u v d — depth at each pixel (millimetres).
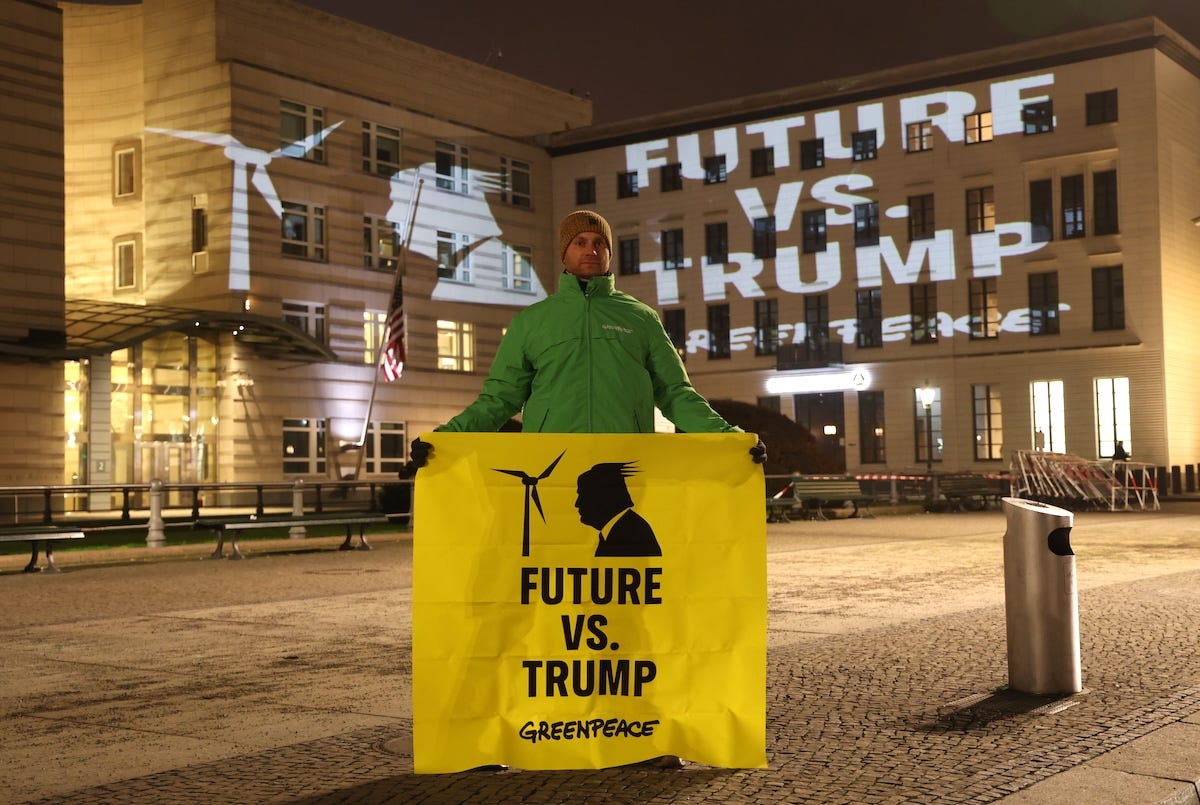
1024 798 4629
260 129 43219
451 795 4887
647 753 4926
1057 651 6684
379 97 48062
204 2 42812
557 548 4934
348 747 5773
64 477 35625
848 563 15992
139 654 8969
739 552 5016
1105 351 45625
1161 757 5258
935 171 49062
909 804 4613
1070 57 46062
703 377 54312
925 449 49500
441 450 4926
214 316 37656
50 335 35594
